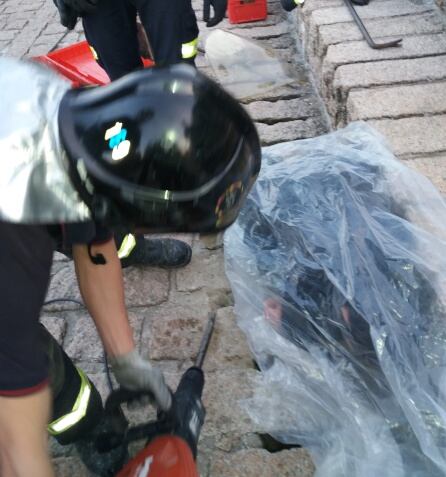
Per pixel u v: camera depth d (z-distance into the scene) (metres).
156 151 0.90
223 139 0.95
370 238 1.80
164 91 0.94
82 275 1.42
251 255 1.97
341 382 1.66
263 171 2.14
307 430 1.70
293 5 3.18
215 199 0.95
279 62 3.73
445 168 2.14
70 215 0.94
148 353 2.09
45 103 0.97
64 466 1.80
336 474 1.55
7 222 0.92
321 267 1.78
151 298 2.30
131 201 0.93
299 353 1.77
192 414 1.45
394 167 2.02
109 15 2.62
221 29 4.11
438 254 1.74
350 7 3.31
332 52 2.98
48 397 1.03
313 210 1.95
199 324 2.16
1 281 0.92
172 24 2.52
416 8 3.27
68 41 4.52
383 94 2.59
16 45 4.57
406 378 1.54
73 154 0.93
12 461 0.99
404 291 1.68
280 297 1.83
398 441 1.55
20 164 0.91
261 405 1.79
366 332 1.64
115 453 1.69
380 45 2.92
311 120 3.22
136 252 2.31
